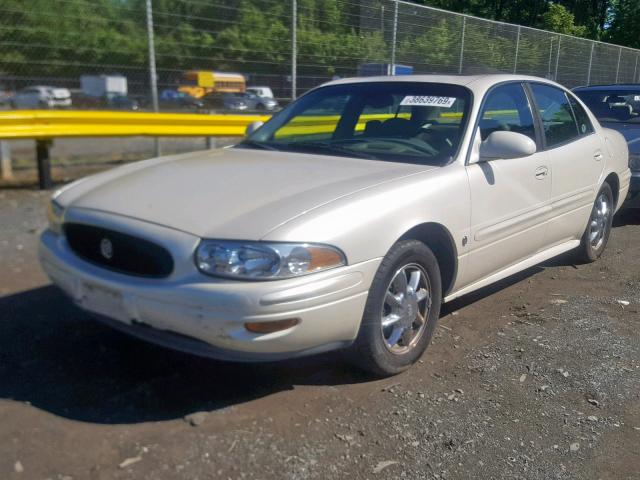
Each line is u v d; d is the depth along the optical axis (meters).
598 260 6.24
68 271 3.50
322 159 4.14
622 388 3.71
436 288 3.94
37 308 4.60
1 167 8.90
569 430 3.28
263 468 2.88
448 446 3.10
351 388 3.61
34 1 8.48
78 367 3.74
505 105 4.71
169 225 3.20
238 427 3.19
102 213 3.44
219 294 3.01
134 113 8.98
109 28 9.06
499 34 14.24
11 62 8.44
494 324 4.60
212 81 9.99
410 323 3.79
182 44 9.67
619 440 3.21
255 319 3.02
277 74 10.63
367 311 3.45
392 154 4.22
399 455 3.02
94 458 2.91
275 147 4.58
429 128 4.38
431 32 12.58
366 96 4.80
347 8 11.23
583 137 5.59
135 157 10.73
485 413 3.40
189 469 2.85
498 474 2.92
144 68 9.41
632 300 5.14
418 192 3.71
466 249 4.10
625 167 6.32
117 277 3.29
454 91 4.55
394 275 3.59
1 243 6.13
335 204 3.34
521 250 4.76
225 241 3.07
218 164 4.03
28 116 7.97
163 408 3.34
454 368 3.89
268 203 3.33
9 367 3.72
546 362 4.00
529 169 4.65
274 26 10.44
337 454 3.00
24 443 2.99
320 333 3.23
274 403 3.42
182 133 9.52
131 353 3.94
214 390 3.54
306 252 3.11
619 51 19.33
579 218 5.48
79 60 8.91
